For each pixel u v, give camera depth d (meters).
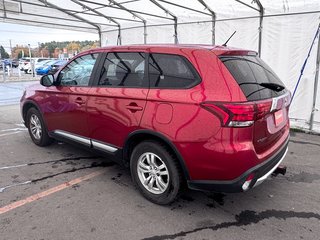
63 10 9.52
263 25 7.10
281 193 3.49
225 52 2.85
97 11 9.34
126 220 2.90
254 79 2.84
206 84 2.70
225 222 2.89
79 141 4.07
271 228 2.79
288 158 4.66
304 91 6.64
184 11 8.49
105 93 3.51
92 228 2.77
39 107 4.73
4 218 2.91
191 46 3.06
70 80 4.18
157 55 3.14
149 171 3.21
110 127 3.49
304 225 2.84
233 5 7.50
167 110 2.87
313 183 3.76
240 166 2.55
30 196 3.36
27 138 5.73
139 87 3.20
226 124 2.52
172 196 3.06
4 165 4.30
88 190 3.53
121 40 11.02
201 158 2.69
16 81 17.64
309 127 6.35
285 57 6.88
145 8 8.59
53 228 2.76
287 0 6.52
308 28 6.39
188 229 2.77
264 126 2.76
